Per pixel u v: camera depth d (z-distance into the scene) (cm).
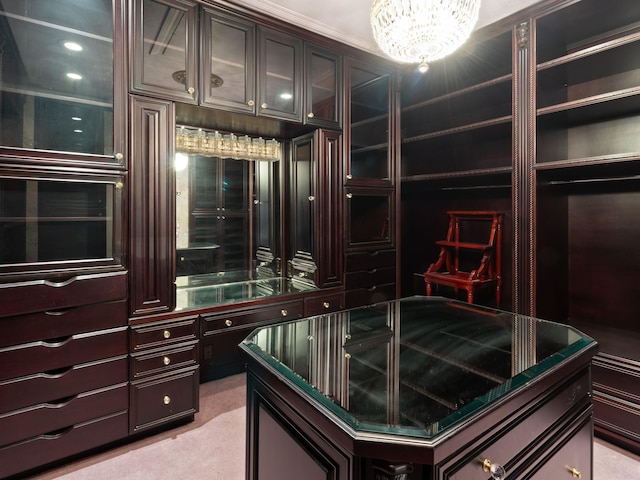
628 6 203
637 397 185
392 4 139
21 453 162
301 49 243
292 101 242
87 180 175
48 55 176
